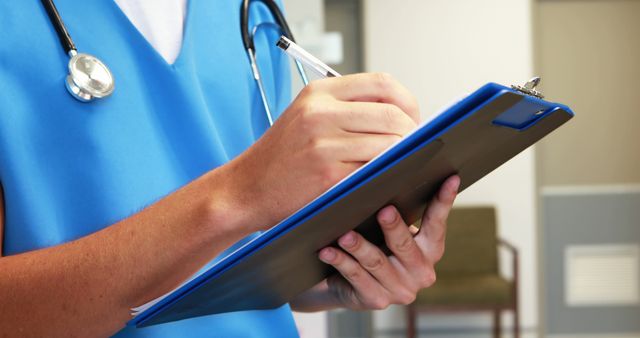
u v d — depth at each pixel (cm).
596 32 416
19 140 53
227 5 71
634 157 419
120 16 61
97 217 55
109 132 57
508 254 421
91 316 47
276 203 43
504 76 414
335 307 70
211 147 62
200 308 51
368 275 57
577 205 422
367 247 53
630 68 417
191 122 62
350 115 41
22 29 55
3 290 47
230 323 63
